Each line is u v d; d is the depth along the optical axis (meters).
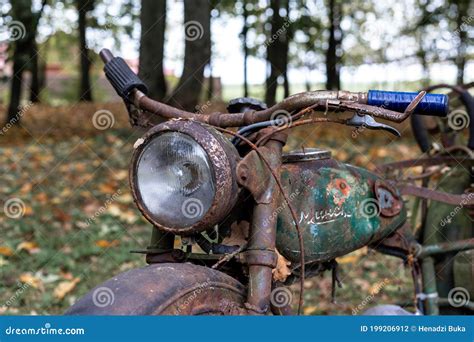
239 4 14.81
